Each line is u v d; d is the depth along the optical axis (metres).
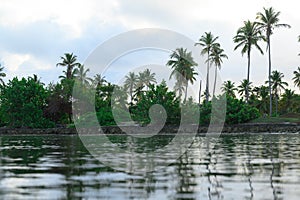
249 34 86.19
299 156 22.61
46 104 81.88
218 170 16.70
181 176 15.02
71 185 13.03
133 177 14.79
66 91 80.12
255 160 20.53
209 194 11.56
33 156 23.45
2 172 16.11
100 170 16.72
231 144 35.12
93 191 12.02
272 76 126.81
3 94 78.31
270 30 85.12
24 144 37.56
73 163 19.50
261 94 127.25
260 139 44.66
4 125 85.75
